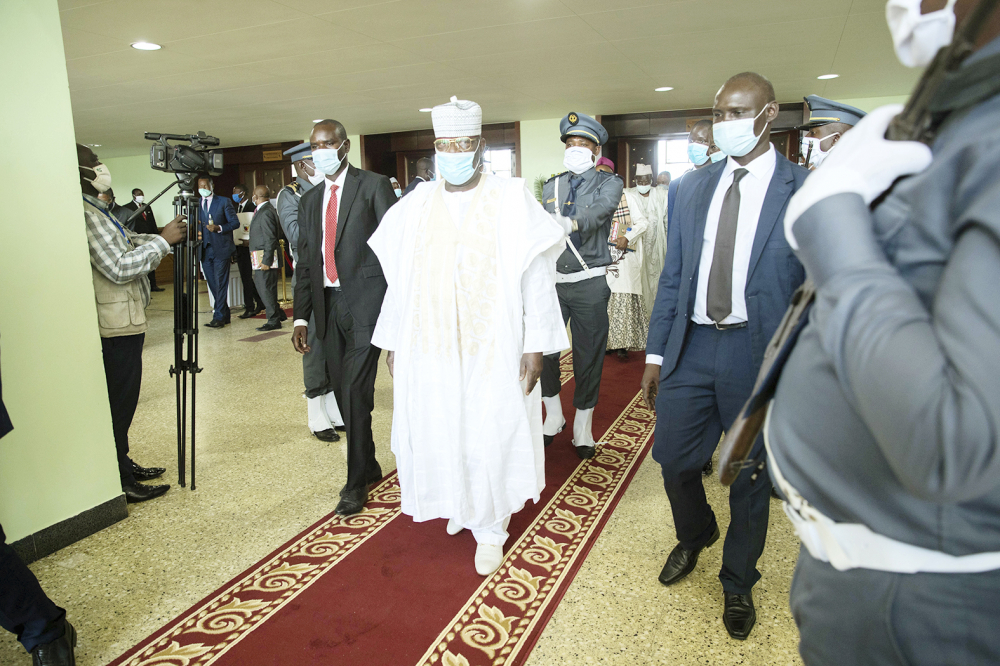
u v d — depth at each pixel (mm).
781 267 1694
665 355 1945
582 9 4797
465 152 2141
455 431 2176
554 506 2775
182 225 2834
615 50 6004
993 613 599
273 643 1899
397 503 2834
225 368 5402
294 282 3047
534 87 7758
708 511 2129
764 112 1685
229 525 2645
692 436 1931
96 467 2594
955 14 595
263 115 9164
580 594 2121
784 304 1702
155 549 2461
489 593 2137
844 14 5012
